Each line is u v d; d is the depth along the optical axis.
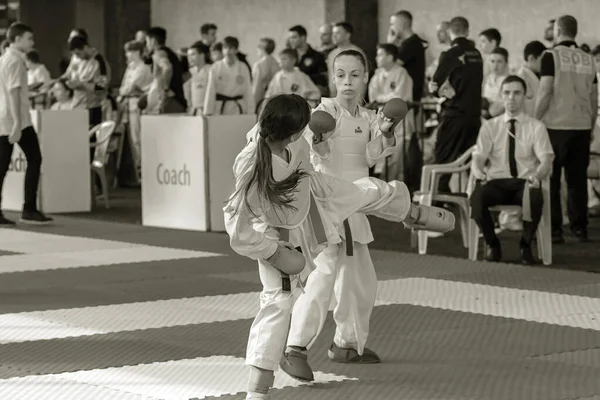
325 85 29.48
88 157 26.53
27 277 16.97
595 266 17.62
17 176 26.36
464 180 21.69
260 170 8.88
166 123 23.08
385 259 18.45
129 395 10.09
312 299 10.55
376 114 11.14
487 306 14.21
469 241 18.31
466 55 22.53
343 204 9.82
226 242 20.84
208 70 30.58
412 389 10.24
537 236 18.02
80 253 19.52
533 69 23.30
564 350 11.75
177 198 23.08
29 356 11.66
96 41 44.97
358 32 36.19
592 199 24.27
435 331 12.73
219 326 13.13
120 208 27.09
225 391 10.18
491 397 9.95
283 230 9.25
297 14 38.34
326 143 10.79
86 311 14.16
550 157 17.72
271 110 8.94
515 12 32.44
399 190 10.07
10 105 22.64
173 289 15.74
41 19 46.12
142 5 44.19
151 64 32.59
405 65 27.20
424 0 34.78
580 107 20.02
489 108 24.19
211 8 41.78
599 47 25.91
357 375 10.77
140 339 12.45
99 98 31.86
